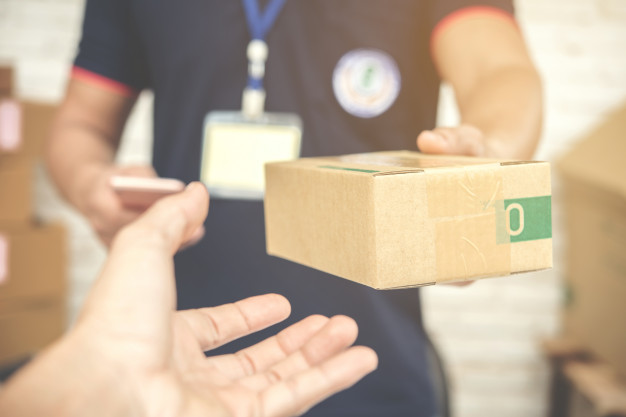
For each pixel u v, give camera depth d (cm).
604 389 177
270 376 44
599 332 190
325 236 51
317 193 52
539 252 49
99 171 91
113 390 32
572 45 229
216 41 90
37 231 195
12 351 192
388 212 45
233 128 90
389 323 87
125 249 39
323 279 87
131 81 105
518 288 236
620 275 175
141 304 36
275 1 89
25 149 195
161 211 42
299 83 90
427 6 89
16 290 192
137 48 101
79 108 105
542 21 229
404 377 87
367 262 45
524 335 238
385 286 45
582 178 186
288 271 88
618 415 171
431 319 240
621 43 228
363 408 85
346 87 89
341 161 57
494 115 69
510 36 82
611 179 168
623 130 190
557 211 230
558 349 206
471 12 84
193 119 92
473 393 242
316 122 90
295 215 56
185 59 91
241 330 48
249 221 89
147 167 85
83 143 100
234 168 90
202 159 92
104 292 36
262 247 89
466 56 81
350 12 88
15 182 194
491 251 47
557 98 232
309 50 89
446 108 231
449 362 241
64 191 96
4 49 232
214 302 90
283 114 90
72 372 32
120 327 35
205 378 40
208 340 46
